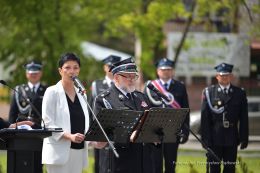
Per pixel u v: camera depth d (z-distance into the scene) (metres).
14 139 16.09
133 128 16.11
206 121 22.19
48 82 43.28
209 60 40.41
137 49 50.56
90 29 48.03
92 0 44.38
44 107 16.69
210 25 38.59
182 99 23.28
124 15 40.75
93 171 24.92
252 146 32.38
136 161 16.73
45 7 41.62
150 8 39.16
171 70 23.27
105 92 17.16
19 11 41.22
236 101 22.14
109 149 16.84
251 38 32.16
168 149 22.67
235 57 33.69
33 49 44.00
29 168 16.58
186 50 40.53
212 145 22.12
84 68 47.59
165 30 46.38
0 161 28.25
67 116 16.66
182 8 38.50
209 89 22.34
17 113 23.31
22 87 23.45
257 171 24.67
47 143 16.56
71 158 16.80
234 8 32.53
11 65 45.88
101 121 15.66
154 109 16.03
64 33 44.25
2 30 45.59
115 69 17.17
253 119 35.19
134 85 17.34
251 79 35.66
